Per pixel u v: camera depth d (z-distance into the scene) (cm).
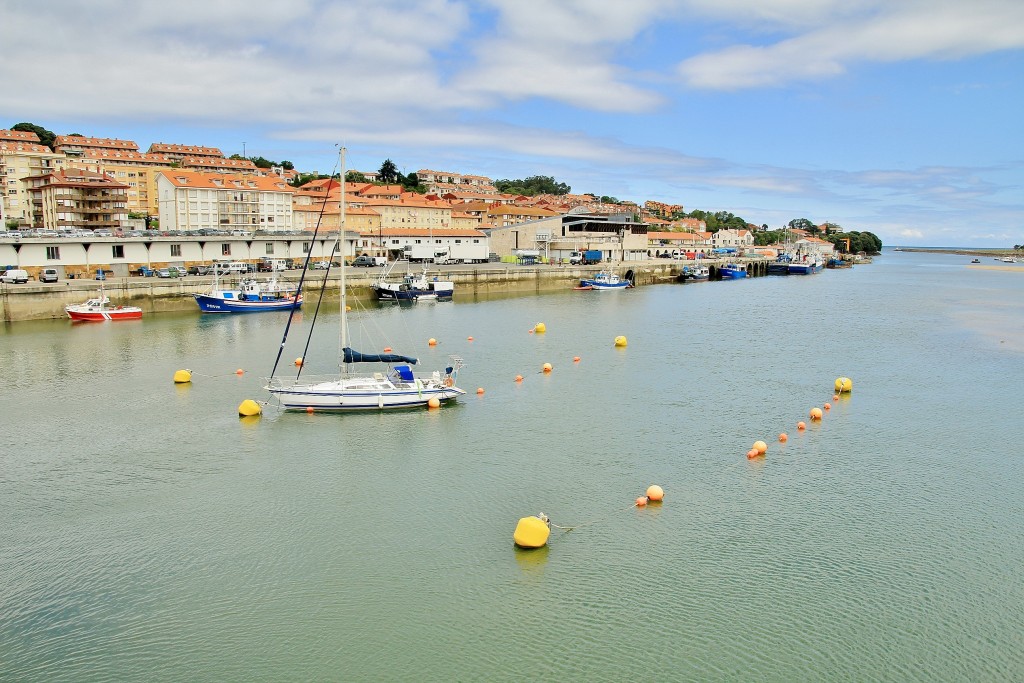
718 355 6875
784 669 2234
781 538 3020
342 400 4788
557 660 2272
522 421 4622
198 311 9744
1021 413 4784
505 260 17262
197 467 3806
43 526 3134
